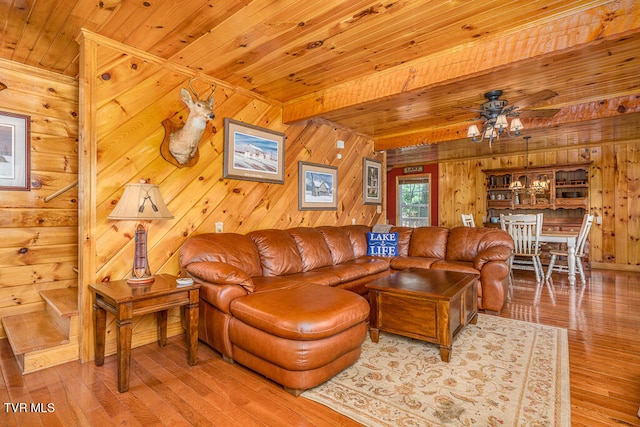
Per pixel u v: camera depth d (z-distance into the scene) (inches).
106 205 96.3
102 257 95.3
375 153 226.5
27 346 85.6
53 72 115.6
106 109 96.0
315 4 78.4
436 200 315.3
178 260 112.8
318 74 120.3
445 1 78.3
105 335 93.6
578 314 133.5
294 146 161.0
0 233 107.3
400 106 154.1
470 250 160.6
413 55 106.5
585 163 235.0
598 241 239.8
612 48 98.9
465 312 108.6
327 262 149.1
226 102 128.2
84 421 65.4
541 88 132.3
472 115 168.1
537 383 79.7
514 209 270.1
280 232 139.0
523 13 84.3
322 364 76.9
